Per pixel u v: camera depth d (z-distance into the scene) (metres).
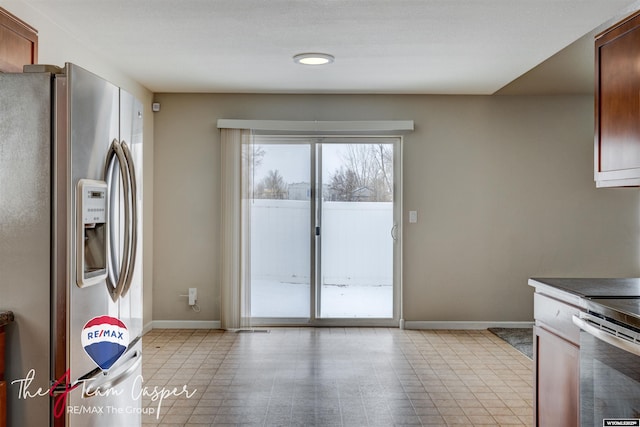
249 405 3.17
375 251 5.33
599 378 1.89
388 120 5.21
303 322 5.31
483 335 4.99
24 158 1.93
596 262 5.30
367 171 5.32
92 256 2.13
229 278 5.13
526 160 5.27
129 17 3.09
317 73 4.41
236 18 3.10
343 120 5.22
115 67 4.22
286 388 3.48
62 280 1.93
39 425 1.94
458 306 5.27
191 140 5.20
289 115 5.22
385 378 3.70
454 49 3.71
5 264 1.94
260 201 5.30
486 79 4.59
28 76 1.92
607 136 2.44
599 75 2.50
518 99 5.25
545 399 2.42
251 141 5.17
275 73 4.42
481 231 5.27
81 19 3.13
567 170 5.27
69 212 1.92
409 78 4.57
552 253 5.29
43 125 1.92
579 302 2.09
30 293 1.93
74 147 1.93
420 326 5.25
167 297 5.21
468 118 5.24
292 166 5.31
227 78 4.61
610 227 5.30
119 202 2.24
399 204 5.30
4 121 1.93
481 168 5.25
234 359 4.14
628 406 1.70
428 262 5.26
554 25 3.19
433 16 3.05
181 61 4.06
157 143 5.19
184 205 5.20
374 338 4.84
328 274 5.33
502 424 2.93
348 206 5.33
